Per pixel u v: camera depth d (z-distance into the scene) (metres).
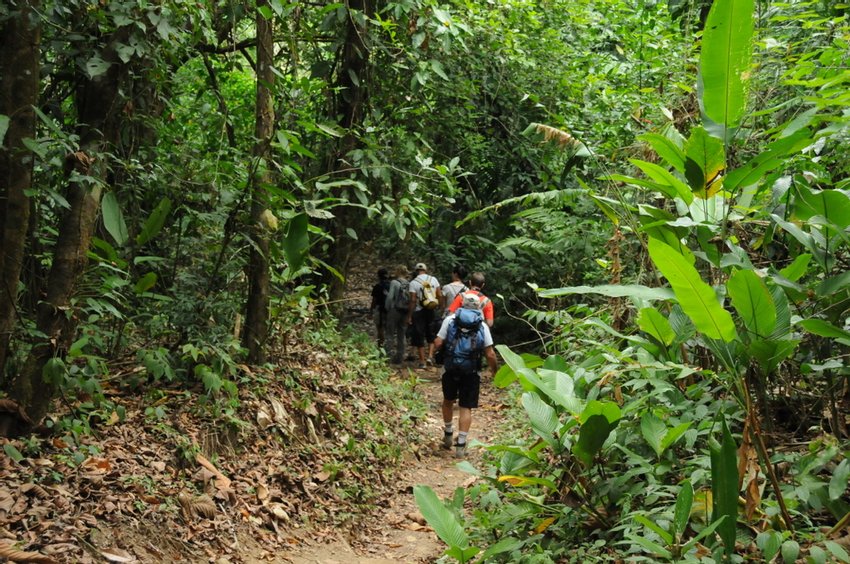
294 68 7.67
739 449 4.03
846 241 3.81
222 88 11.06
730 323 3.63
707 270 5.34
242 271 7.33
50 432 4.95
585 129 10.80
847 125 4.75
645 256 6.27
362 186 7.14
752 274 3.49
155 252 7.19
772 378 4.75
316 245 11.37
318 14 10.40
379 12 10.55
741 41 3.80
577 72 12.78
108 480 4.73
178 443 5.39
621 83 10.23
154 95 7.07
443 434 9.00
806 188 4.06
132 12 5.64
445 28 9.07
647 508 4.32
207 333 6.45
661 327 4.40
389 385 9.45
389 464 7.39
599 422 4.08
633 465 4.54
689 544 3.45
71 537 4.08
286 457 6.28
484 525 4.96
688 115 6.14
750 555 3.62
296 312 7.82
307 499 5.95
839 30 5.71
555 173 11.92
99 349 6.53
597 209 9.16
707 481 4.14
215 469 5.44
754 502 3.71
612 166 7.40
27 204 4.82
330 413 7.27
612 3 11.62
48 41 5.67
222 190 6.41
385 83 10.86
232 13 7.17
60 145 4.68
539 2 13.05
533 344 13.52
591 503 4.58
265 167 6.75
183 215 6.98
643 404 4.76
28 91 4.70
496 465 5.30
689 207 4.45
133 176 6.38
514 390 9.06
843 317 4.58
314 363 8.36
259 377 6.89
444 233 15.18
